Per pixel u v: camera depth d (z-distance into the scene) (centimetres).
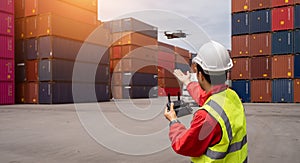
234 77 2850
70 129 966
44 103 2706
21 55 2891
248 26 2802
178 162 525
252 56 2773
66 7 2861
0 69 2603
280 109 1833
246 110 1759
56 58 2722
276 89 2655
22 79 2881
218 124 133
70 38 2878
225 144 134
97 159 546
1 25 2623
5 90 2634
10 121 1238
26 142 733
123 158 554
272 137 794
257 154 586
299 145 679
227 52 149
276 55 2662
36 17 2773
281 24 2645
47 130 949
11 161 537
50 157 567
